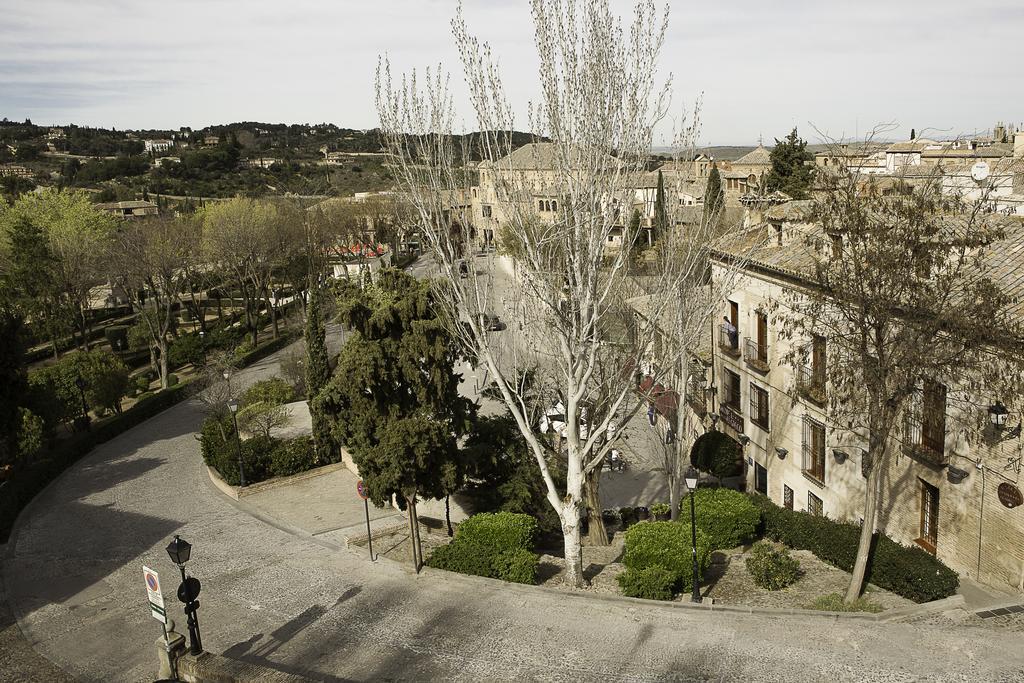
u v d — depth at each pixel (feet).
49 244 190.08
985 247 61.11
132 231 203.10
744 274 84.84
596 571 67.62
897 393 53.11
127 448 117.91
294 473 98.17
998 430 51.88
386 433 63.98
